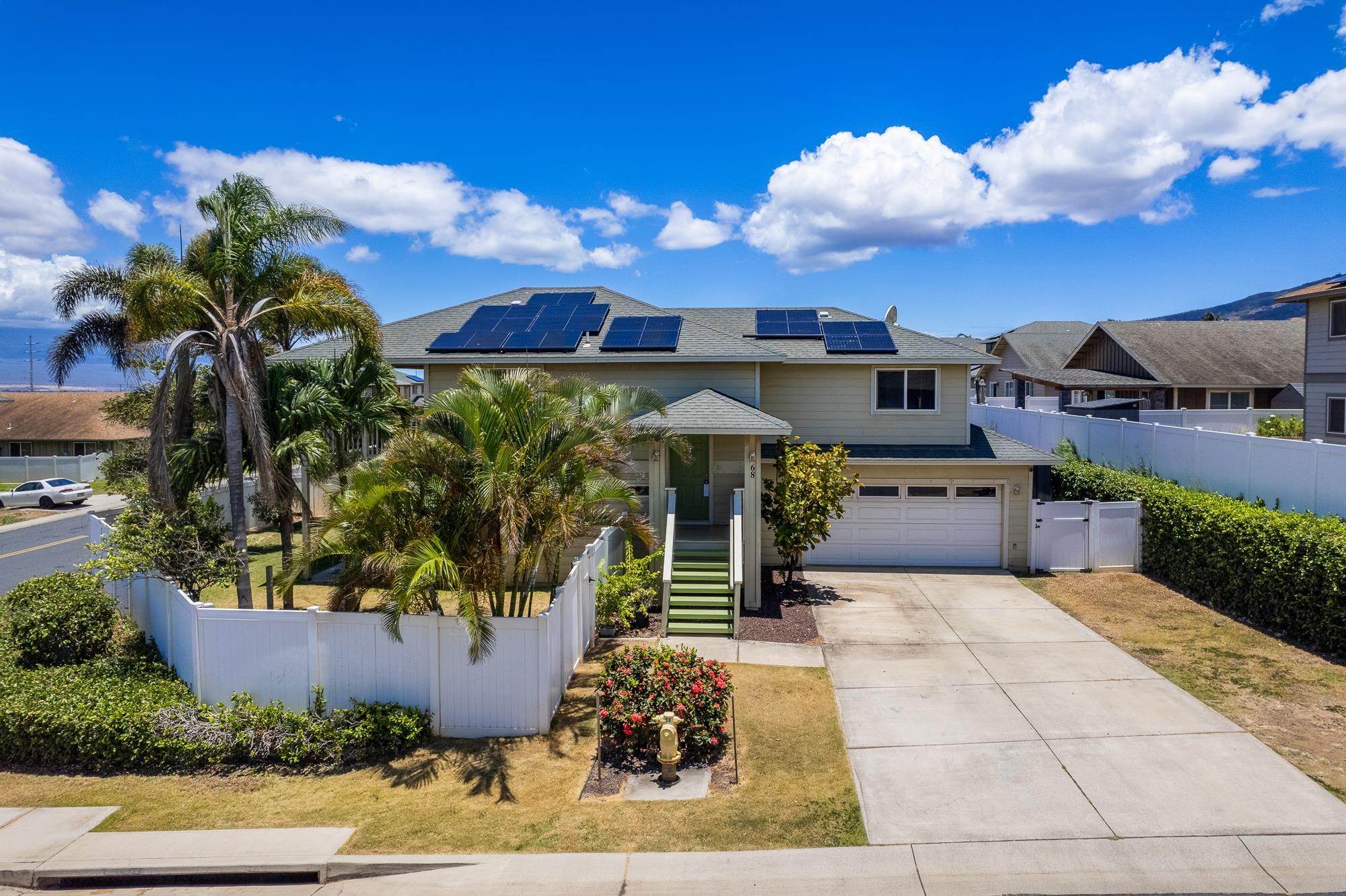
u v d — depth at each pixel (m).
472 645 9.39
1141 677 11.28
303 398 14.47
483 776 9.09
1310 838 7.31
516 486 10.09
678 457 18.28
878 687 11.29
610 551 14.84
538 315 20.67
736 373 18.12
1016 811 7.96
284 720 9.78
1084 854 7.23
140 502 13.74
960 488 18.45
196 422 17.77
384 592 10.16
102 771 9.44
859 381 19.48
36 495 32.31
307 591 16.05
